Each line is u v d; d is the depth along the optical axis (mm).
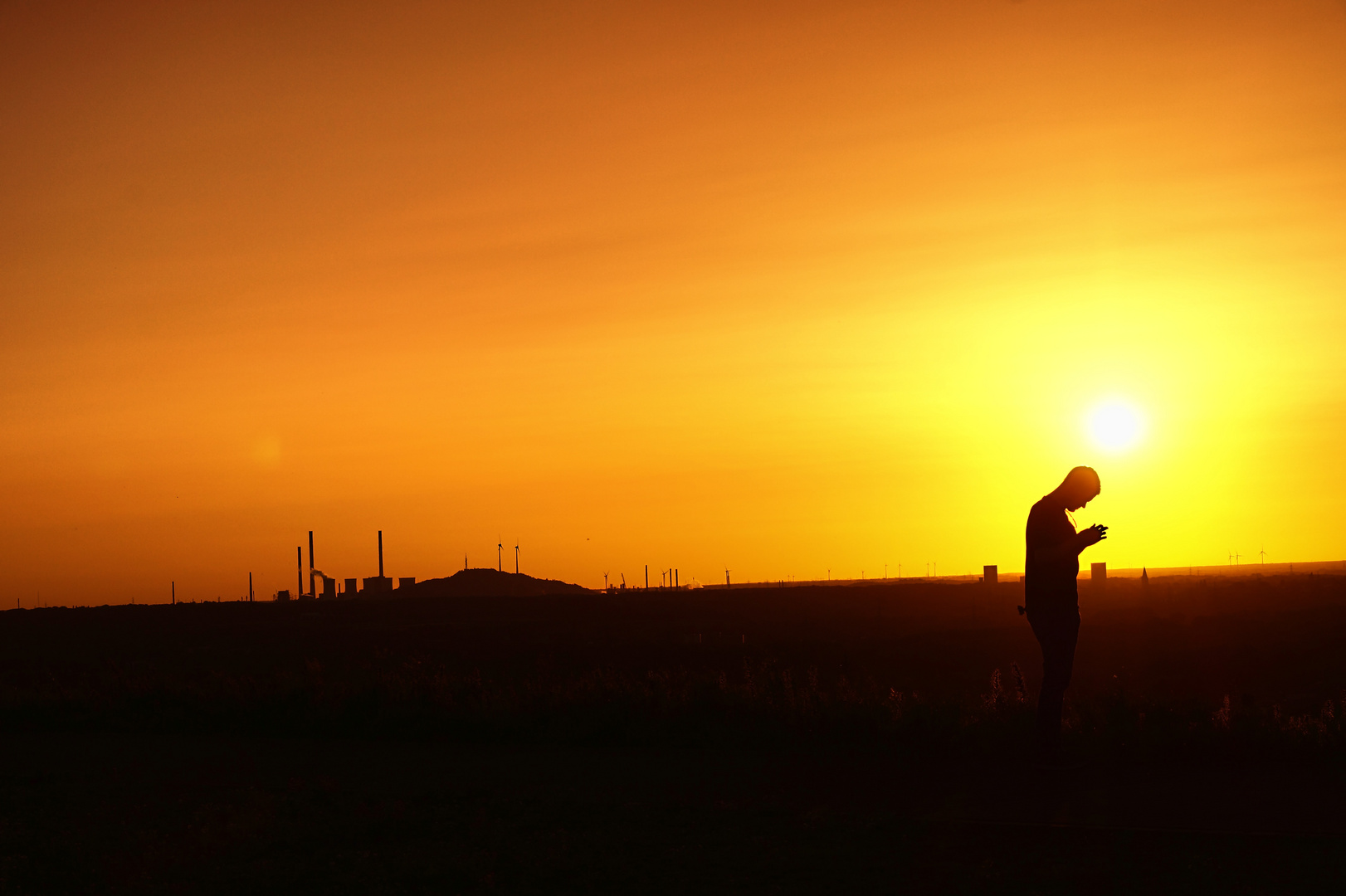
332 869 8430
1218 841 7859
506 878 8031
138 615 150625
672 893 7566
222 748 13641
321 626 114125
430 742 13734
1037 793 9523
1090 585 173500
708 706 13727
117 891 8102
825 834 8617
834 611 128750
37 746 14219
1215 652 55688
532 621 119312
